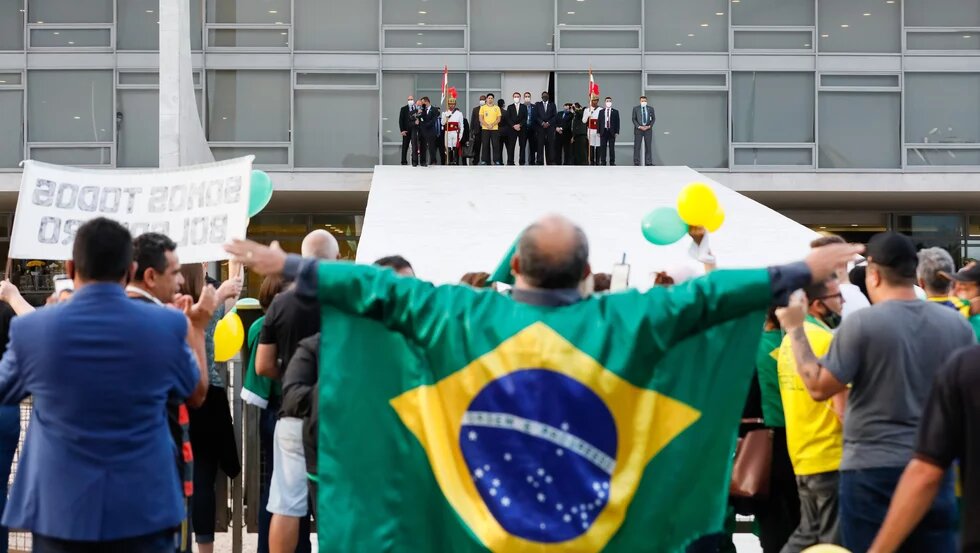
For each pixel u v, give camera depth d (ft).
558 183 78.89
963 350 12.69
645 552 12.70
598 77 95.45
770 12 94.79
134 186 25.20
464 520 12.57
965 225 104.06
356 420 13.23
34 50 91.40
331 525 13.14
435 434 12.88
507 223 65.98
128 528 14.49
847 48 94.38
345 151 94.02
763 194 96.27
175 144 68.18
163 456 14.97
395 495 13.11
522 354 12.73
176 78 68.28
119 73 91.61
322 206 102.12
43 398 14.52
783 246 62.23
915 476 12.97
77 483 14.38
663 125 94.99
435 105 94.58
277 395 24.22
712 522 13.02
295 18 94.02
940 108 94.12
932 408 12.87
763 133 94.53
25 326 14.67
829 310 20.10
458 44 94.99
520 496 12.49
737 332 13.05
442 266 55.93
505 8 95.35
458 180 79.82
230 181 24.73
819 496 19.17
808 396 19.15
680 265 21.26
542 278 12.96
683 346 12.97
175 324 15.10
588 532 12.44
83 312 14.61
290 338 22.09
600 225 65.46
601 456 12.62
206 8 93.66
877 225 104.88
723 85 94.89
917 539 15.70
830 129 94.27
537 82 95.66
